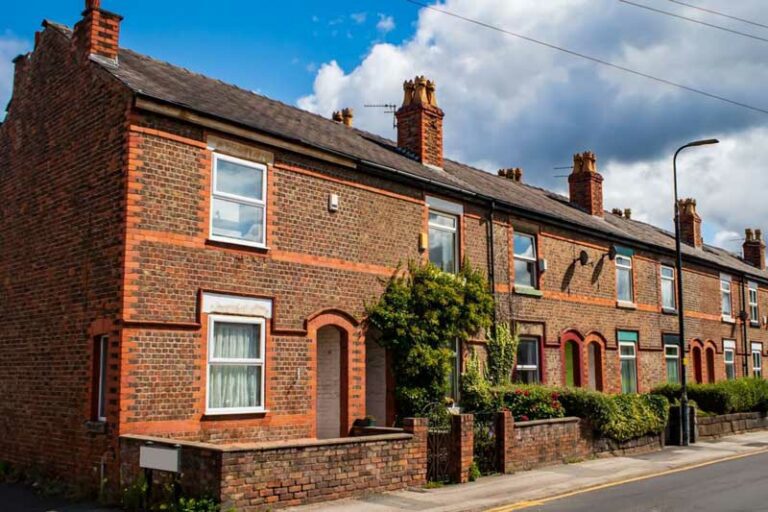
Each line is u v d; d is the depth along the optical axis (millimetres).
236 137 14578
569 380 23828
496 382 20078
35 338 14711
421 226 18656
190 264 13555
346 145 17906
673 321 29328
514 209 21594
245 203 14688
